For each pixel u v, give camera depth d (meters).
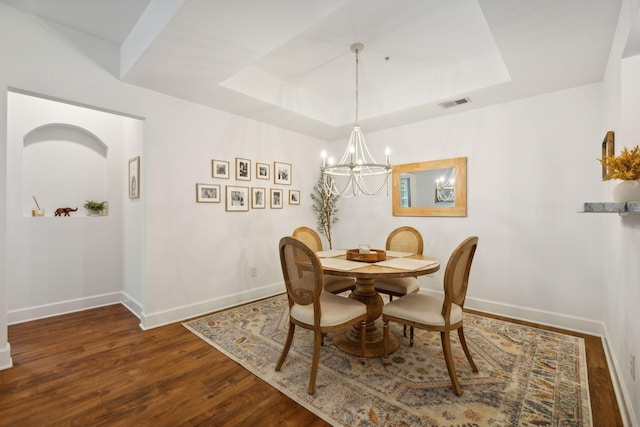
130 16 2.26
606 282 2.56
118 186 3.77
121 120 3.80
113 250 3.72
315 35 2.43
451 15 2.16
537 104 2.99
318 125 4.03
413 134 3.90
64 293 3.34
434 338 2.61
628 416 1.55
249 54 2.27
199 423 1.60
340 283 2.94
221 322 3.00
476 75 2.86
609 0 1.66
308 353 2.35
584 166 2.75
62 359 2.26
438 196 3.66
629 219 1.64
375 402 1.75
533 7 1.73
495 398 1.77
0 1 2.08
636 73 1.77
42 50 2.27
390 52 2.73
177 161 3.09
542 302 2.97
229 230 3.55
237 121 3.63
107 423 1.59
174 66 2.44
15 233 3.05
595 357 2.25
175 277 3.07
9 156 3.02
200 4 1.72
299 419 1.62
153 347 2.46
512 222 3.14
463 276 2.12
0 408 1.70
